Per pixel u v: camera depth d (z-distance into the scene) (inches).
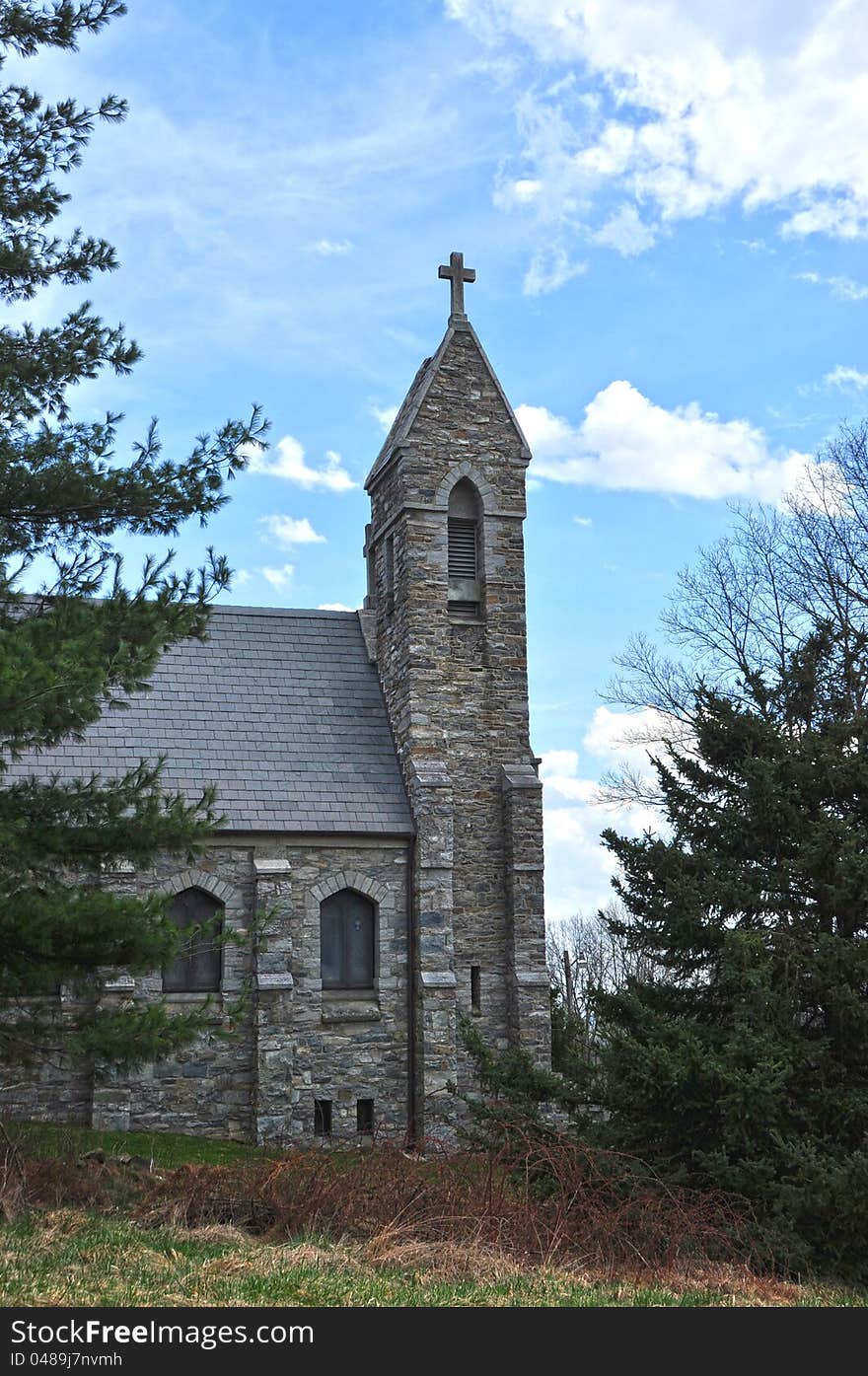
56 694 533.0
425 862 1078.4
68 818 615.5
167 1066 1010.1
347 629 1263.5
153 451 688.4
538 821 1123.3
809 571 1339.8
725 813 825.5
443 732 1129.4
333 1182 595.8
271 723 1148.5
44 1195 594.2
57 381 685.3
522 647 1178.0
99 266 712.4
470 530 1202.0
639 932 823.1
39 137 710.5
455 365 1205.7
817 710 859.4
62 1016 628.4
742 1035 697.0
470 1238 557.0
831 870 741.9
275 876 1039.6
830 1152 687.7
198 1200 583.2
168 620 644.1
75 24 698.8
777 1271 639.8
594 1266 567.8
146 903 590.6
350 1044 1053.8
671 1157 709.9
